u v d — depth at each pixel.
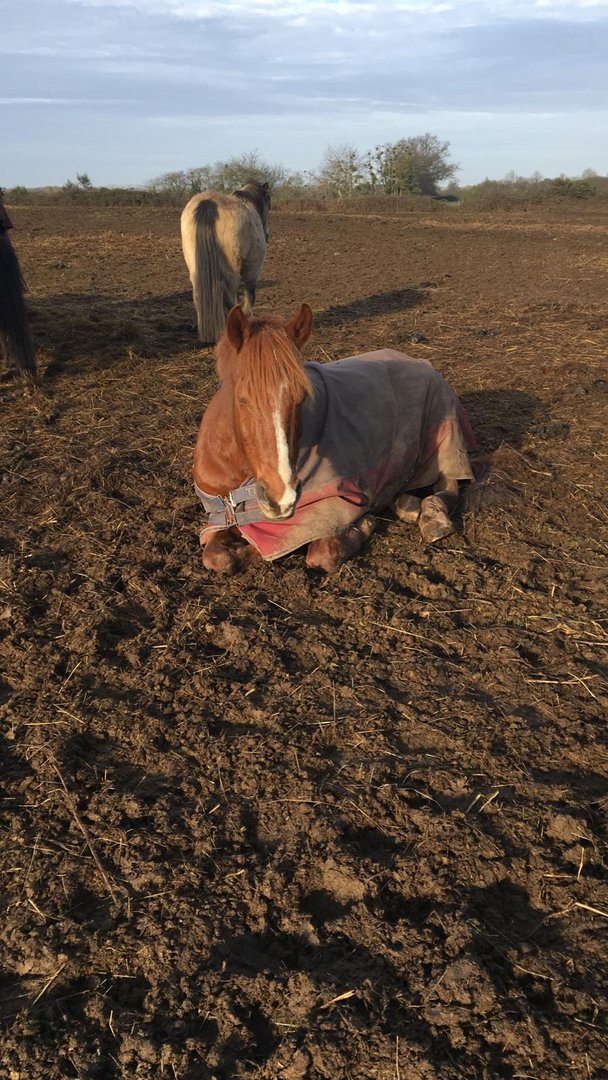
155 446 5.52
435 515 4.34
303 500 3.85
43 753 2.87
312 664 3.39
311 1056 1.91
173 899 2.33
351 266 14.20
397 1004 2.04
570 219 25.03
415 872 2.40
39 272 12.53
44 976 2.14
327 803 2.65
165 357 7.55
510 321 9.20
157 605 3.76
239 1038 1.98
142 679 3.27
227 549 4.05
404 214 28.09
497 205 30.72
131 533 4.41
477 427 5.82
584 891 2.34
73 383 6.76
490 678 3.29
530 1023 1.97
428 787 2.72
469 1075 1.87
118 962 2.17
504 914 2.29
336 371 4.29
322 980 2.08
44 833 2.56
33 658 3.38
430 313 9.74
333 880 2.38
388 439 4.26
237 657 3.42
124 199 29.59
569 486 4.93
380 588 3.92
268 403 3.13
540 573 4.05
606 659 3.40
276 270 13.71
